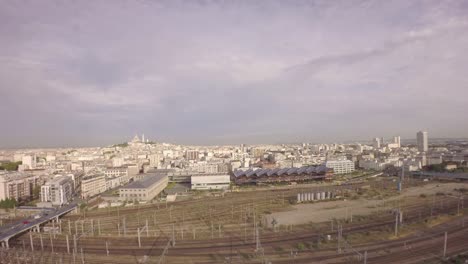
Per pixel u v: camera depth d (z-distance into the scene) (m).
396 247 123.88
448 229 146.25
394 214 177.25
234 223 167.00
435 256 114.31
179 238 141.75
